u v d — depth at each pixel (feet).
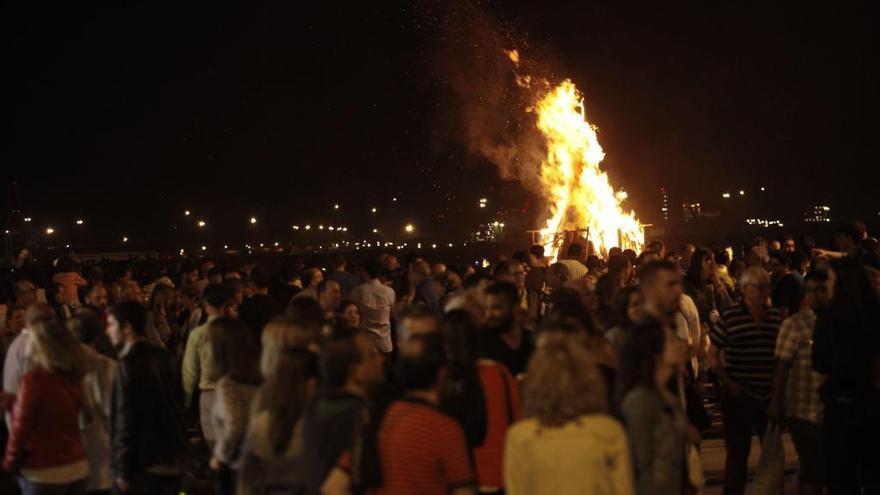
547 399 15.64
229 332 21.65
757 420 29.01
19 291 35.24
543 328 16.55
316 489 16.60
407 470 15.57
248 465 18.34
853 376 24.48
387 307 39.83
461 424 18.38
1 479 32.50
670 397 18.44
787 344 26.22
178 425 23.35
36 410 22.50
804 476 26.50
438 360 16.28
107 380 25.18
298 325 19.84
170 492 23.27
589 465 15.40
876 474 24.98
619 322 23.30
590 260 44.50
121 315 23.48
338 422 16.65
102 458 25.12
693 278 39.42
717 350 27.96
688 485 18.85
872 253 37.65
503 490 19.44
